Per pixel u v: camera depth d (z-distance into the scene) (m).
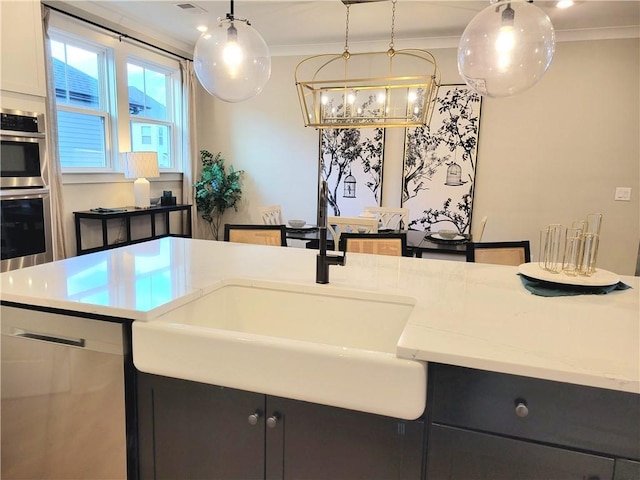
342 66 5.13
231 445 1.27
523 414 1.02
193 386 1.28
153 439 1.35
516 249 2.42
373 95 4.30
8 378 1.49
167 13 4.18
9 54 2.96
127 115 4.55
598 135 4.48
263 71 2.60
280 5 3.84
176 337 1.23
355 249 2.59
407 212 4.47
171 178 5.36
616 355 1.03
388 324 1.54
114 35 4.29
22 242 3.12
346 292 1.58
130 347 1.34
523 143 4.69
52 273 1.73
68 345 1.40
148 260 2.01
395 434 1.11
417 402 1.06
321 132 5.28
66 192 3.97
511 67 2.04
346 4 3.75
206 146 5.77
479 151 4.81
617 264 4.58
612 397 0.97
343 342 1.60
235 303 1.74
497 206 4.83
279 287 1.67
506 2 1.96
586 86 4.45
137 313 1.29
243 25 2.50
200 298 1.55
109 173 4.40
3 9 2.92
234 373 1.19
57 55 3.89
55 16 3.68
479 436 1.06
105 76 4.33
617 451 0.98
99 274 1.73
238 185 5.69
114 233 4.52
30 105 3.15
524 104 4.64
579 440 1.00
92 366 1.38
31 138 3.16
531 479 1.04
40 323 1.43
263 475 1.25
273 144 5.52
